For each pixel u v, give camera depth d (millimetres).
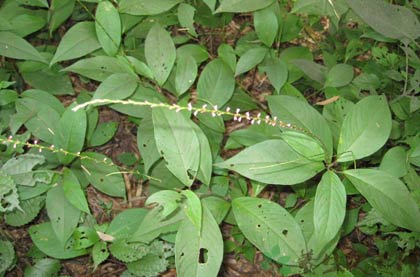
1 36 841
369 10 831
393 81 935
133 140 946
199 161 704
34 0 913
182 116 710
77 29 851
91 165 809
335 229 648
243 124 951
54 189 776
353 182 686
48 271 795
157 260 785
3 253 771
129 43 945
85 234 785
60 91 913
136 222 795
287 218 706
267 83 1014
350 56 965
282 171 681
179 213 723
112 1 924
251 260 822
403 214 672
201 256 767
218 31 1057
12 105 877
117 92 810
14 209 793
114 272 833
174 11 965
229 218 802
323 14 873
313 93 991
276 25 862
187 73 843
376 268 804
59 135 773
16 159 757
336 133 804
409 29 837
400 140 874
